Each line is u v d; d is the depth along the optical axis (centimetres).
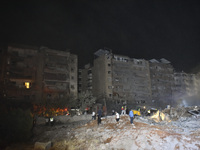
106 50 8100
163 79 9012
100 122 2633
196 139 1709
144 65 8362
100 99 7156
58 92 6197
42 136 2573
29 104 4456
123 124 2419
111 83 7362
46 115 3956
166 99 8738
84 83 8862
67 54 6700
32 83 5738
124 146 1759
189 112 3266
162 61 9562
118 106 6912
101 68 7669
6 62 5522
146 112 4222
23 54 5794
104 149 1745
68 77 6538
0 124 2291
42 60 6178
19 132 2330
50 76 6188
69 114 4281
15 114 2420
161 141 1730
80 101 5119
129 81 7762
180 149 1584
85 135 2222
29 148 2012
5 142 2172
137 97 7775
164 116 2878
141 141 1775
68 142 2053
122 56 7962
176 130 2016
